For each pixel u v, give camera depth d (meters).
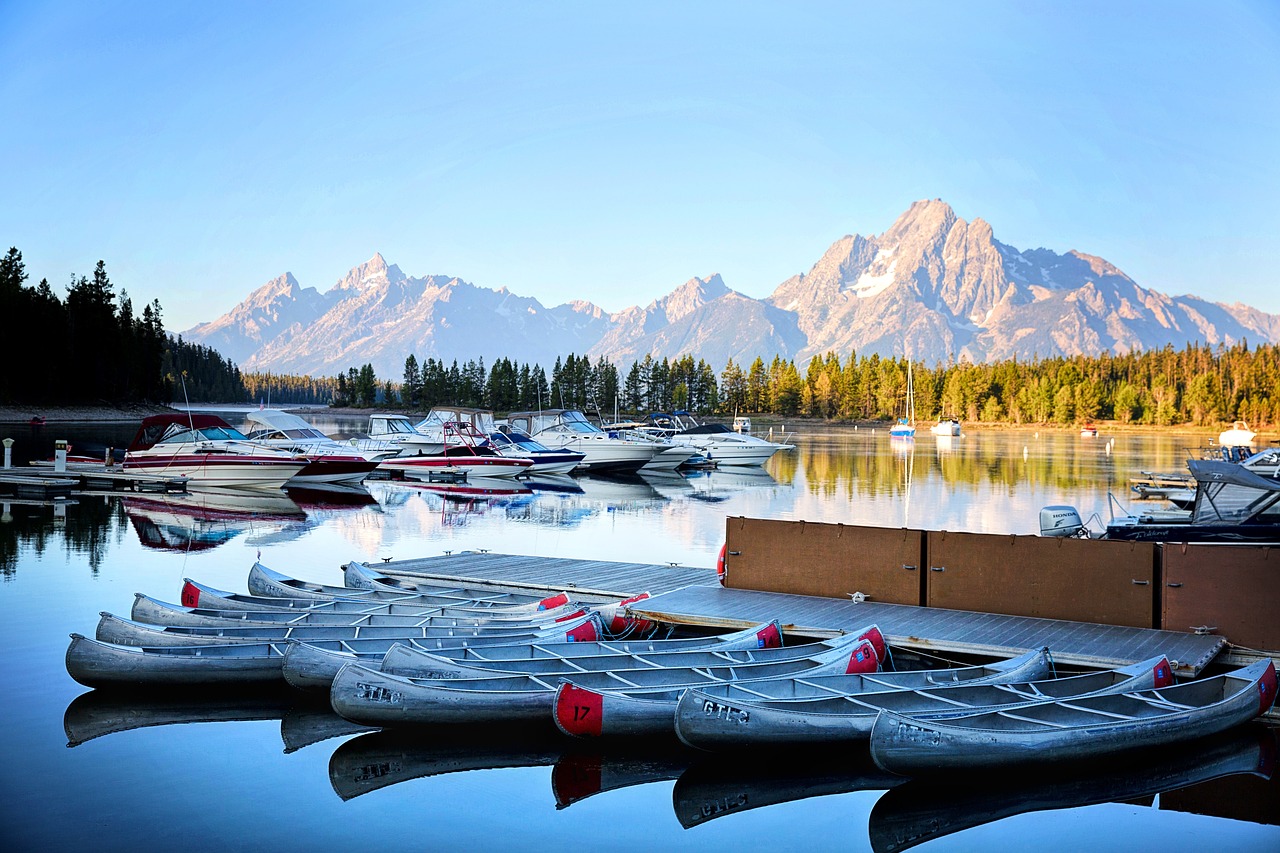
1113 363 185.62
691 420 65.06
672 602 14.40
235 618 14.01
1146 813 9.59
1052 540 13.45
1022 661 11.60
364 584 16.34
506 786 10.02
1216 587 12.56
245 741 11.02
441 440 49.41
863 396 160.50
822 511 31.61
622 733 10.46
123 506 31.17
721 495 37.34
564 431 51.28
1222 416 148.88
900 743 9.41
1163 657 11.34
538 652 12.46
